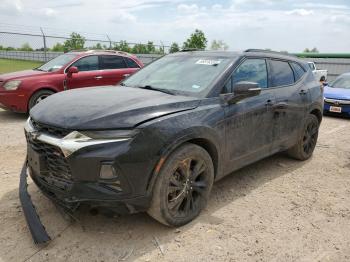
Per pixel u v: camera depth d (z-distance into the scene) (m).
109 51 10.25
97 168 3.04
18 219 3.71
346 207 4.32
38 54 29.38
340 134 8.46
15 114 9.53
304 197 4.57
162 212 3.42
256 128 4.48
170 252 3.25
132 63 10.54
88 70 9.63
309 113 5.68
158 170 3.29
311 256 3.30
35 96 8.84
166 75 4.53
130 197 3.17
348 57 27.06
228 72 4.21
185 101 3.70
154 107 3.43
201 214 3.97
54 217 3.76
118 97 3.68
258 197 4.51
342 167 5.81
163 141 3.28
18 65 25.83
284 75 5.24
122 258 3.14
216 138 3.85
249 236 3.58
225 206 4.21
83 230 3.54
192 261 3.14
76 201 3.12
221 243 3.43
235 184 4.90
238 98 4.09
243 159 4.41
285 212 4.12
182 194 3.58
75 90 4.25
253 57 4.70
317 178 5.27
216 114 3.85
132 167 3.12
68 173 3.15
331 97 11.21
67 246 3.28
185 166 3.56
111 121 3.15
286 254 3.31
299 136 5.60
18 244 3.29
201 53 4.83
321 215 4.09
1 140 6.73
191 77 4.28
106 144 3.06
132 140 3.12
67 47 23.92
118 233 3.51
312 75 6.02
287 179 5.18
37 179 3.61
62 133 3.18
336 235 3.67
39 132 3.37
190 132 3.50
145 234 3.51
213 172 3.92
